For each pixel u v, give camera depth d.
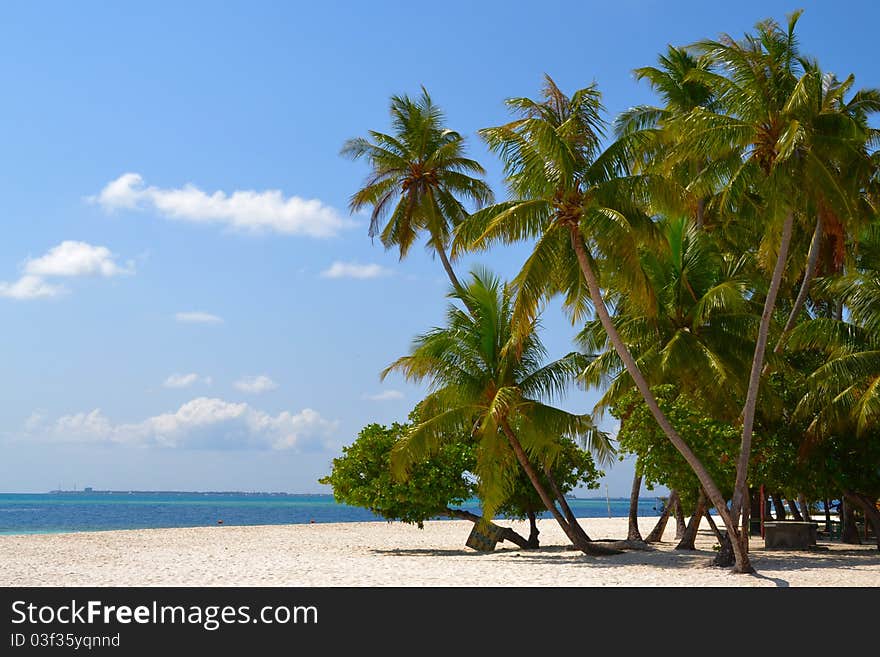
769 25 22.33
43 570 21.28
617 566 23.14
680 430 25.38
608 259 20.83
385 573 21.08
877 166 25.20
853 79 24.00
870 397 23.89
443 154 33.81
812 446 27.02
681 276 25.88
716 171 22.55
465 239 22.50
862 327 25.62
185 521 83.50
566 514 28.06
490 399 25.12
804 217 23.64
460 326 25.45
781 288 32.25
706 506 28.09
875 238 25.66
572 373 25.56
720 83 22.25
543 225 21.28
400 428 29.17
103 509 132.50
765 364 26.22
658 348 26.28
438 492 28.03
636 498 32.06
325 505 195.00
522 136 21.03
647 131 22.12
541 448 26.11
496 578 19.92
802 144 21.27
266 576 20.19
